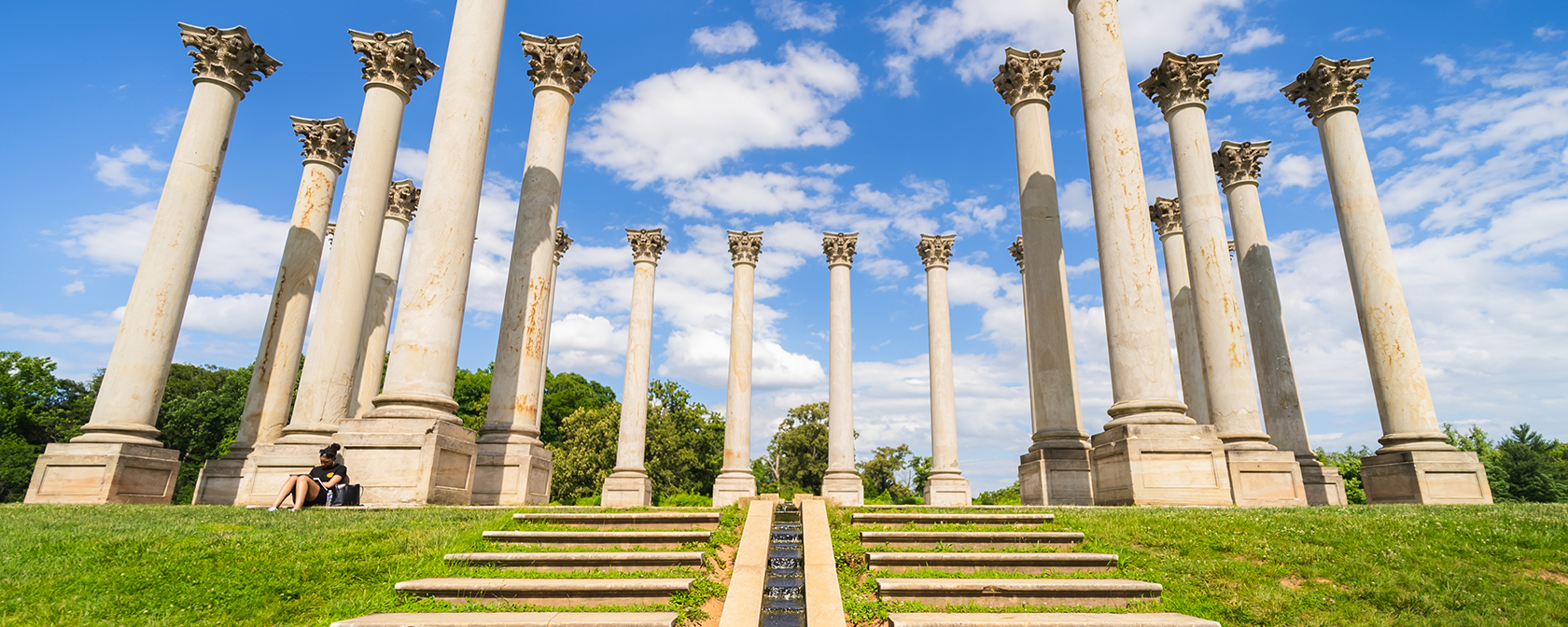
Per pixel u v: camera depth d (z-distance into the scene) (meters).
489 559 14.00
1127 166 27.22
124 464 24.23
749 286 50.03
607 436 88.88
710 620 11.88
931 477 47.59
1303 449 35.50
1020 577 13.55
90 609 11.31
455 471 23.45
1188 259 31.98
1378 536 15.50
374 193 30.33
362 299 29.77
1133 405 24.97
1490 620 11.61
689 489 103.88
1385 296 30.22
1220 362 30.17
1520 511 17.80
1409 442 28.64
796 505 27.41
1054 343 31.58
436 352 23.84
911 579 12.90
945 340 49.94
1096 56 28.81
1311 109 34.38
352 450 22.05
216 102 28.89
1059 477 29.00
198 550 13.74
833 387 49.00
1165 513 18.83
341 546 14.39
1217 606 12.39
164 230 27.00
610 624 10.95
